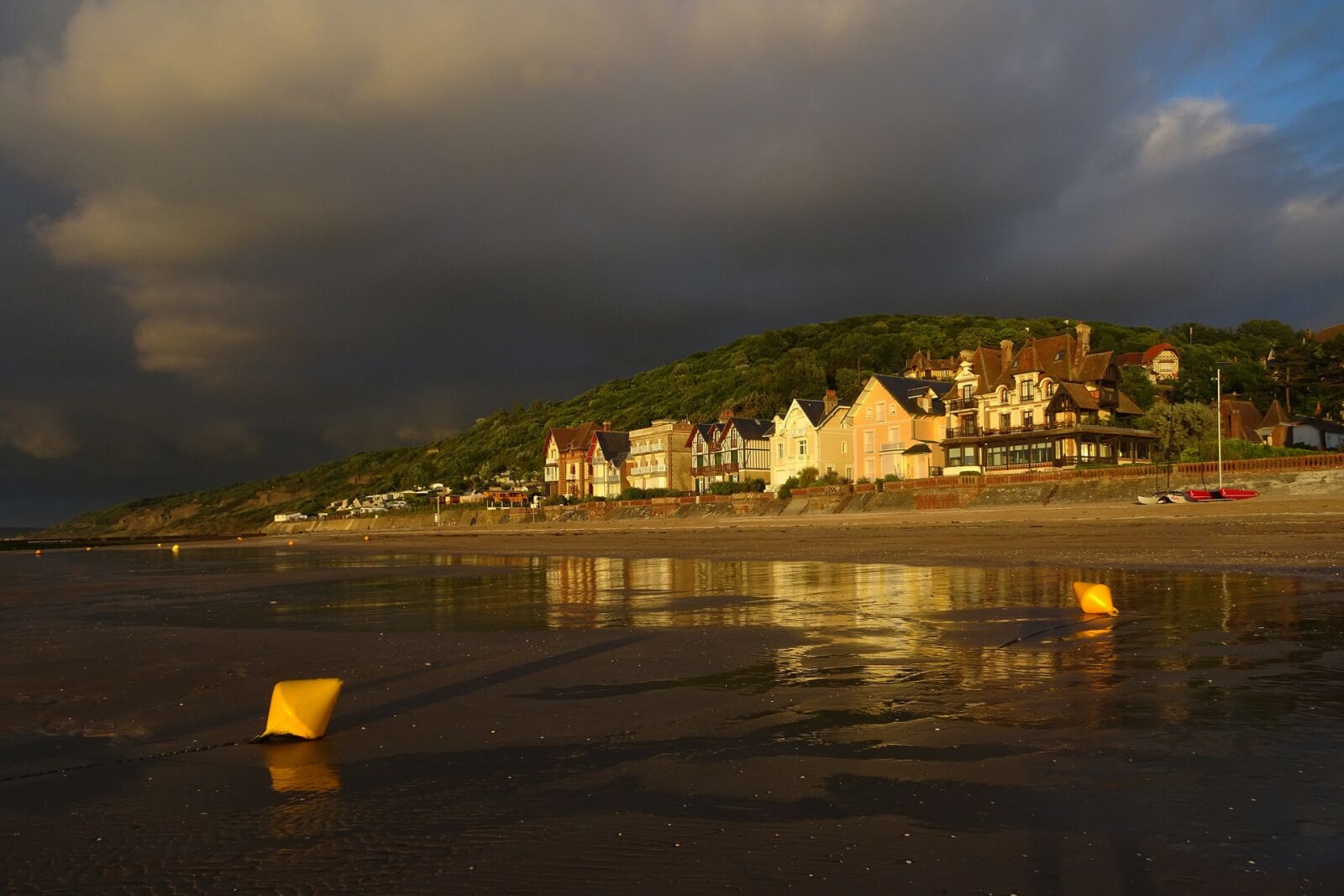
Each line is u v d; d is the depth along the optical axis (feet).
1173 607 56.70
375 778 25.99
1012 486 182.91
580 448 370.12
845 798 22.72
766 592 75.56
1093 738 27.20
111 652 51.60
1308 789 22.20
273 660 47.14
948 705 32.32
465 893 17.79
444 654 47.80
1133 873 17.75
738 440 291.38
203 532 615.98
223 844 20.89
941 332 438.81
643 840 20.34
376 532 382.22
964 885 17.46
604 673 41.32
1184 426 222.07
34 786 26.09
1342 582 67.87
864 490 212.43
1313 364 277.23
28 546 363.76
